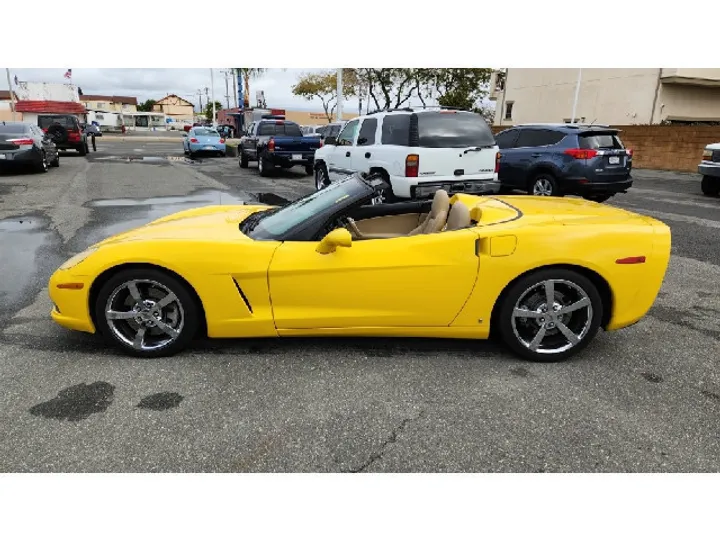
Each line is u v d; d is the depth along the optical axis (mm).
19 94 53125
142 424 2631
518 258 3113
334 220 3344
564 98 27172
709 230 7680
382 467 2344
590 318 3244
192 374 3129
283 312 3236
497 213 3461
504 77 33031
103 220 8000
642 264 3182
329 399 2875
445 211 3604
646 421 2709
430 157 7461
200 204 9766
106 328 3275
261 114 37312
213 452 2430
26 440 2496
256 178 15164
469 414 2752
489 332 3322
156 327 3307
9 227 7367
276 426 2627
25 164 14109
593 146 9070
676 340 3744
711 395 2984
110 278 3211
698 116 24078
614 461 2396
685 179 15594
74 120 22828
